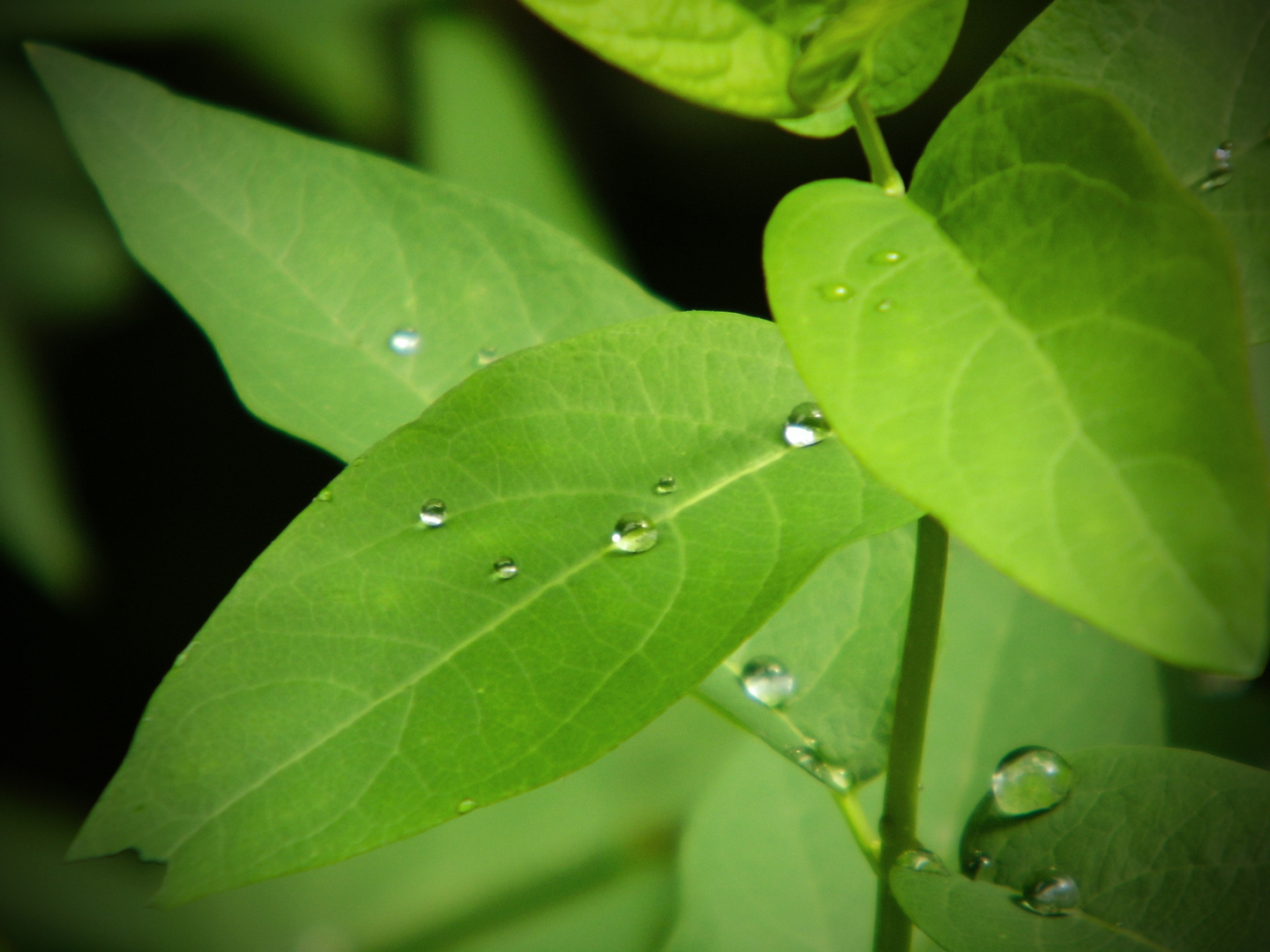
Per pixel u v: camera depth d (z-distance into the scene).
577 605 0.22
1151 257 0.20
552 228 0.26
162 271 0.25
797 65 0.21
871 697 0.24
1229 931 0.22
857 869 0.28
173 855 0.21
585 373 0.23
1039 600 0.28
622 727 0.21
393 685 0.22
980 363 0.20
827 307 0.21
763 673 0.25
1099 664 0.28
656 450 0.22
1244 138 0.23
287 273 0.25
